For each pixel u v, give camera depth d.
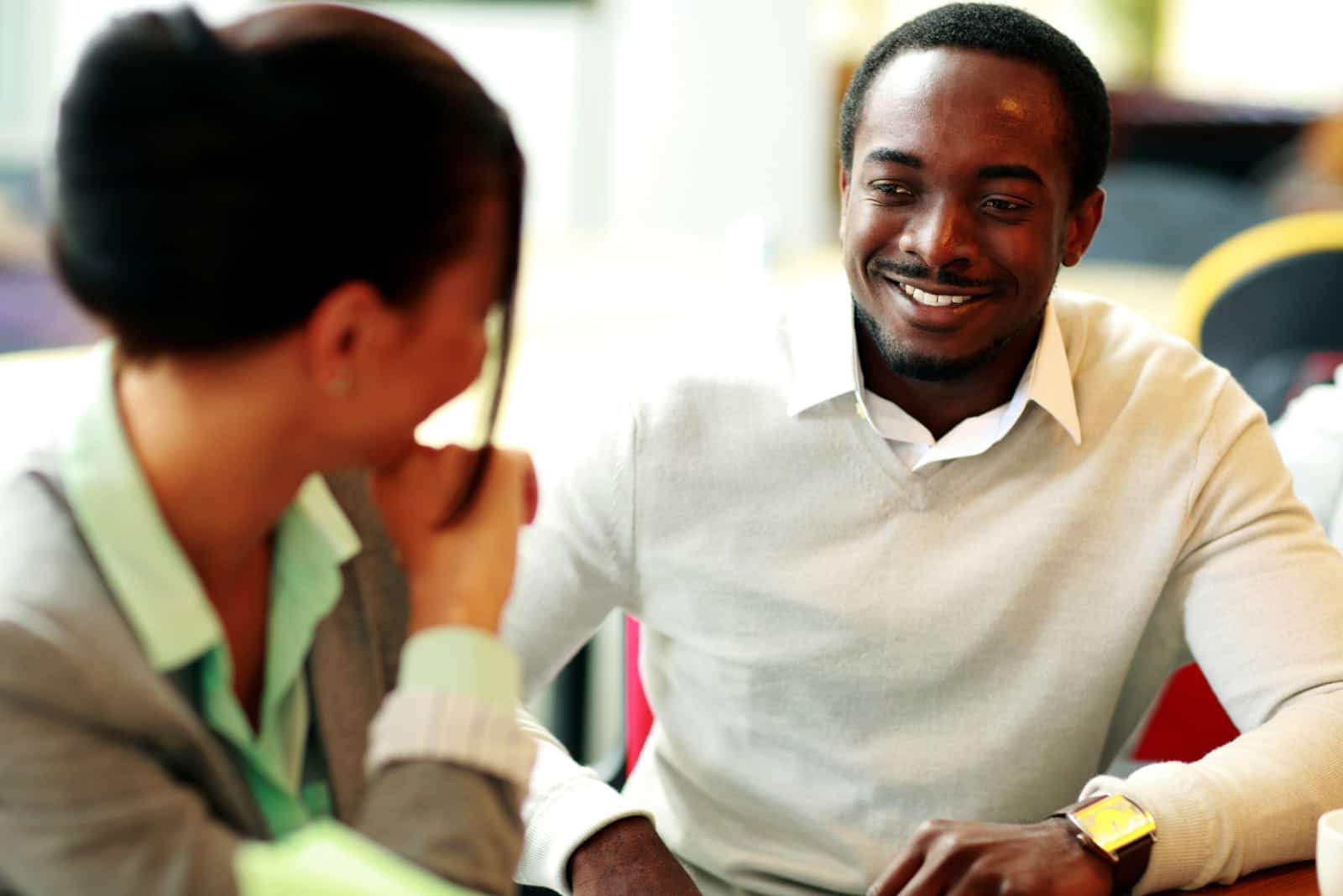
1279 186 8.41
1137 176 7.63
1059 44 1.59
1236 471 1.66
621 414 1.73
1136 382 1.69
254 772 1.12
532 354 3.95
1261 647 1.60
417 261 0.98
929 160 1.55
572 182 8.25
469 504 1.13
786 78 8.07
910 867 1.42
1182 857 1.41
